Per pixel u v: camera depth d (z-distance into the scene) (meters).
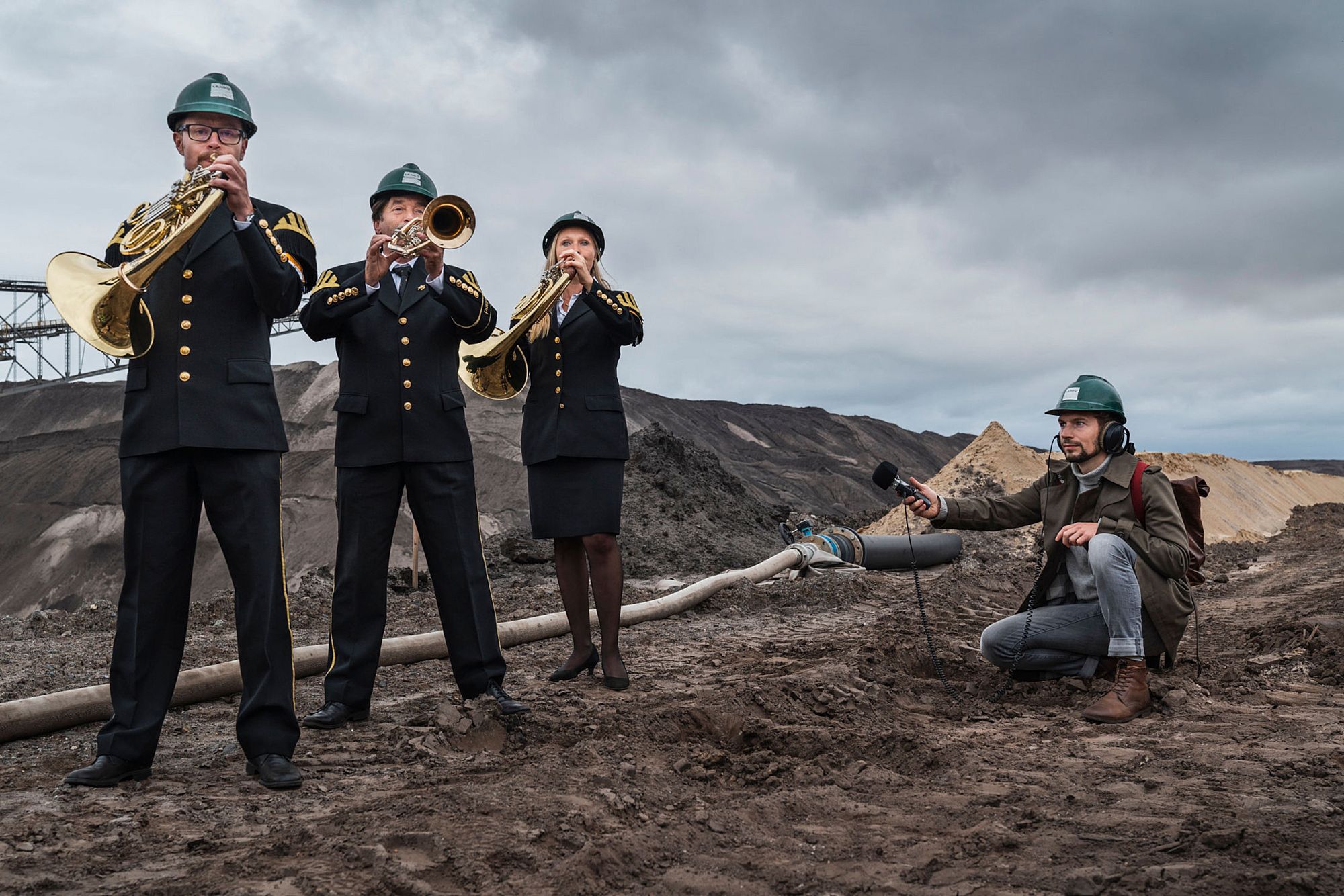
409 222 4.35
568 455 5.05
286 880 2.42
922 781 3.47
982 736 4.13
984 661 5.96
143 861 2.60
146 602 3.41
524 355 5.24
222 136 3.53
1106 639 4.93
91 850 2.66
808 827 2.92
